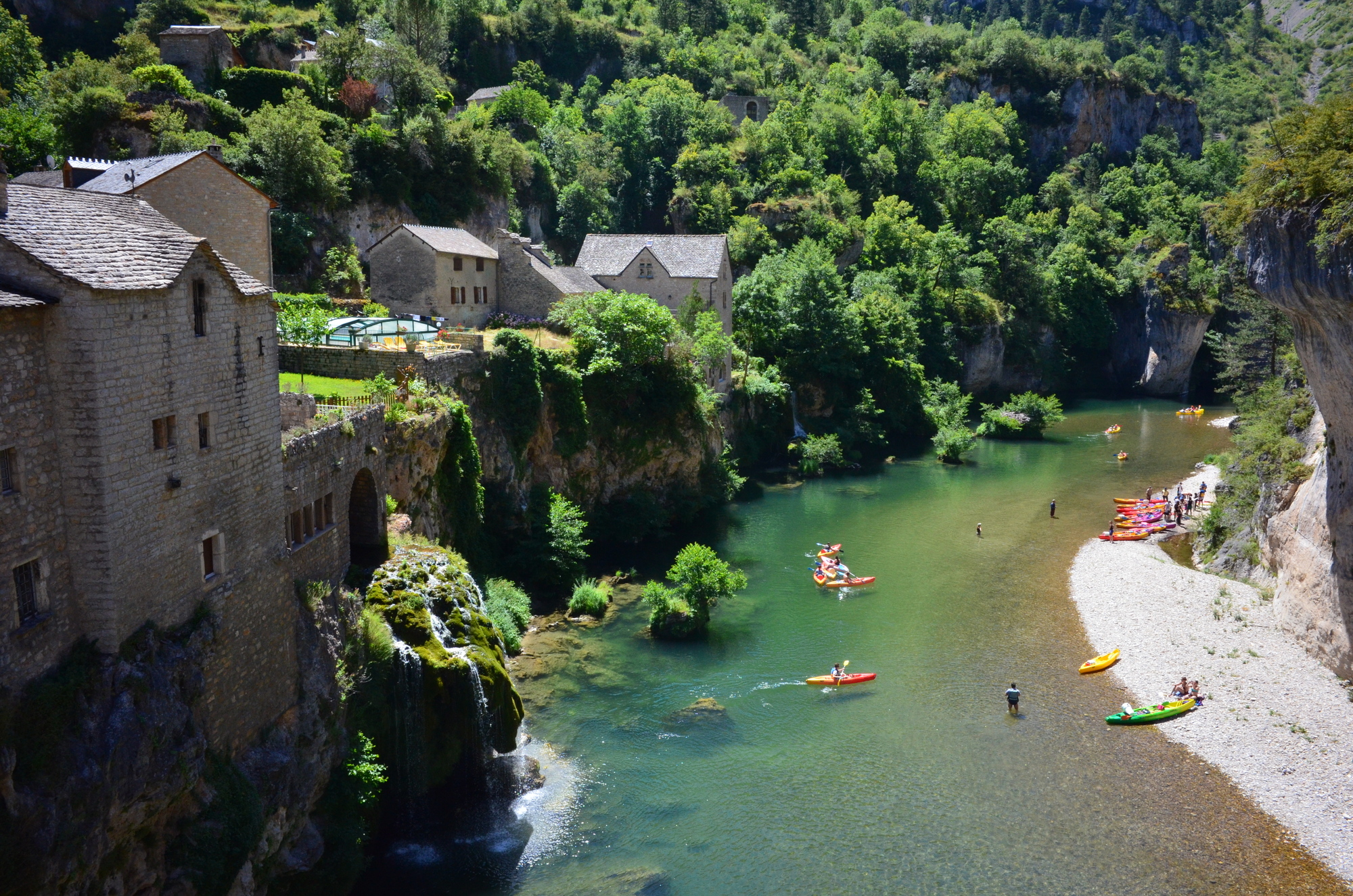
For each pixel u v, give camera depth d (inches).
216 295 932.0
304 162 2829.7
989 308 4453.7
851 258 4591.5
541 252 3255.4
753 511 2620.6
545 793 1259.8
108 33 3954.2
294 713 1066.1
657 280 3213.6
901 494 2822.3
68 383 768.9
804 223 4512.8
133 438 816.3
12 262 752.3
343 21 4800.7
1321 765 1302.9
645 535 2325.3
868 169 5497.1
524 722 1419.8
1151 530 2421.3
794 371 3432.6
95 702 784.9
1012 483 2960.1
